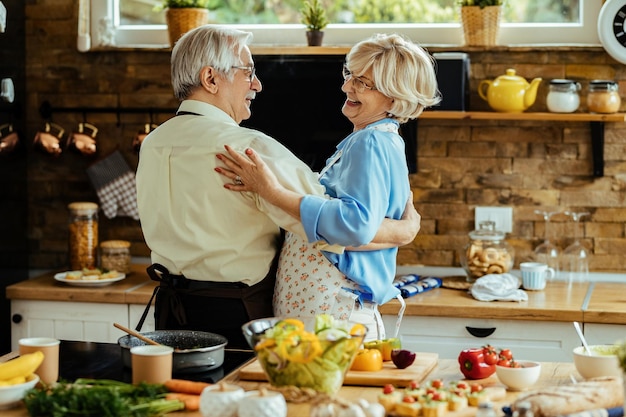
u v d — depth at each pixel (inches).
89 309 137.0
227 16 156.0
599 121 142.3
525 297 129.1
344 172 88.6
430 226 148.9
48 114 155.8
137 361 74.3
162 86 153.5
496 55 146.3
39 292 137.5
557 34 147.9
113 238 156.0
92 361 84.0
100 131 155.9
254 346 72.1
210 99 93.9
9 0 149.4
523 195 146.8
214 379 79.0
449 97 138.9
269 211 87.9
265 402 65.1
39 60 155.9
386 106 93.4
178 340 85.1
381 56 91.5
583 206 145.6
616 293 134.8
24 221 155.1
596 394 69.6
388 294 93.7
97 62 154.8
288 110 144.9
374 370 79.2
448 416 67.9
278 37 154.6
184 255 91.7
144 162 94.0
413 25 151.7
